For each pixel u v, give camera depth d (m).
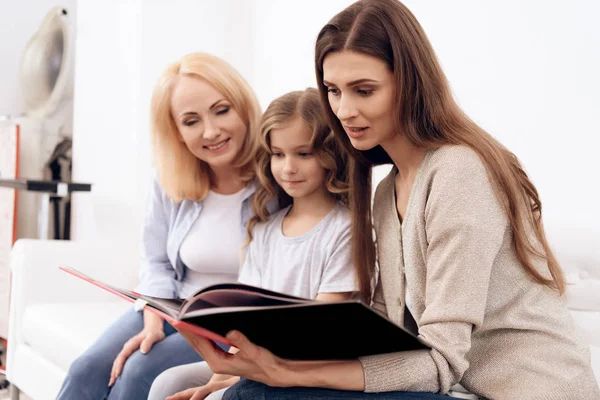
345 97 1.04
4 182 3.08
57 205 3.57
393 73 1.02
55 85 3.55
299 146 1.37
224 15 2.90
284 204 1.56
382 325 0.77
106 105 3.12
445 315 0.94
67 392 1.56
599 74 1.58
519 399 0.96
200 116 1.56
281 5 2.71
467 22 1.91
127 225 2.85
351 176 1.26
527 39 1.75
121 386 1.49
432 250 1.00
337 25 1.04
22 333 2.26
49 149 3.61
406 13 1.03
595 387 0.99
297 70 2.62
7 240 3.35
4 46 3.92
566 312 1.05
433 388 0.94
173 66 1.65
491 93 1.85
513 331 1.02
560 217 1.53
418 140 1.04
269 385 0.95
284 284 1.42
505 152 1.07
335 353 0.92
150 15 2.76
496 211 0.98
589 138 1.61
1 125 3.56
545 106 1.71
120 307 2.26
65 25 3.52
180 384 1.29
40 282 2.31
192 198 1.67
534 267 1.02
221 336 0.89
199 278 1.71
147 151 2.79
